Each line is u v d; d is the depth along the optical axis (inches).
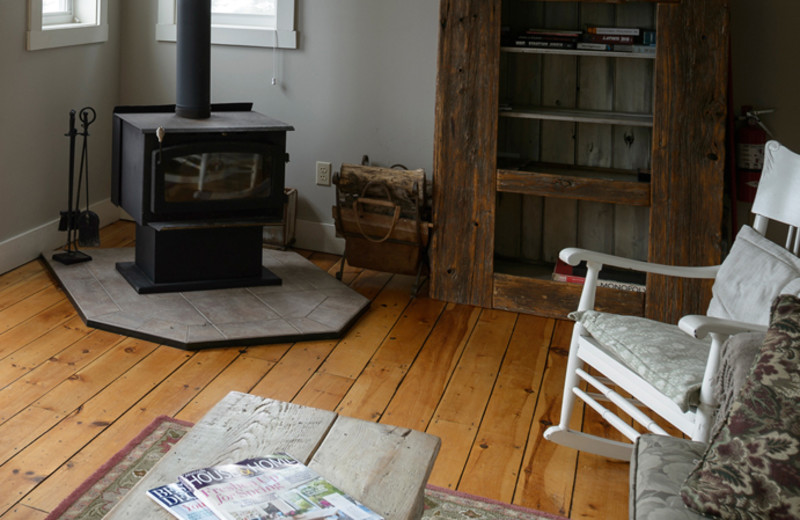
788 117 136.6
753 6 134.2
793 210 94.7
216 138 132.2
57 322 126.1
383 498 59.7
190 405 104.8
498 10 133.3
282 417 69.3
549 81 144.3
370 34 154.8
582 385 116.5
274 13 162.6
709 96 127.0
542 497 90.1
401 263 146.6
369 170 142.3
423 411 107.3
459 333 132.7
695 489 60.8
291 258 158.2
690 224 131.0
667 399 83.2
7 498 83.7
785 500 57.6
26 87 144.6
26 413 100.0
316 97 161.2
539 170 141.9
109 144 172.1
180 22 133.0
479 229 141.1
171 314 128.3
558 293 139.6
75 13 161.3
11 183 144.0
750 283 92.7
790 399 60.1
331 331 126.6
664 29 126.7
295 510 56.2
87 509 82.2
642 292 135.5
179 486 58.1
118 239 165.8
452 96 137.7
